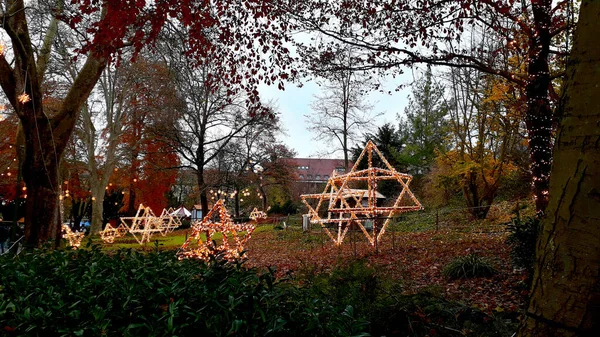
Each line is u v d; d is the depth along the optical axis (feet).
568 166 6.00
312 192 121.08
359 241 47.98
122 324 8.18
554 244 6.05
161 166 91.09
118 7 20.62
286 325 7.72
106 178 76.79
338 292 11.70
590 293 5.55
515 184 65.77
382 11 26.81
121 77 74.49
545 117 25.81
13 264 12.25
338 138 94.73
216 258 10.70
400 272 25.43
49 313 8.04
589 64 5.97
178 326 7.32
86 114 75.20
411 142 93.25
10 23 25.94
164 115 74.49
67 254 13.89
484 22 26.63
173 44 29.14
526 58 27.61
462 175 59.31
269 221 98.07
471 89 46.98
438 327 10.41
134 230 60.18
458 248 32.86
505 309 15.98
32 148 28.35
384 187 89.30
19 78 27.20
